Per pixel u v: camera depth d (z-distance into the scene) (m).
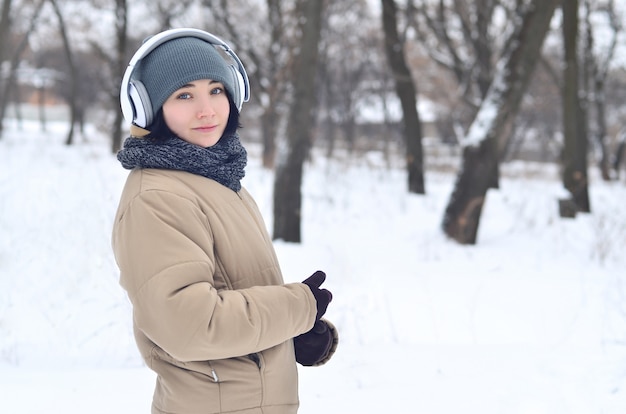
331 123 25.28
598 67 21.69
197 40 1.48
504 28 13.28
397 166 16.86
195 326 1.25
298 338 1.62
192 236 1.34
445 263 6.46
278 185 7.02
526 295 5.25
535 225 8.78
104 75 28.78
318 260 6.11
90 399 2.86
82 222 4.62
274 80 14.20
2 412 2.69
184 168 1.42
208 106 1.45
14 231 5.09
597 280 5.77
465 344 3.96
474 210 7.60
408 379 3.24
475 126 7.83
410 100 11.88
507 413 2.82
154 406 1.48
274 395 1.44
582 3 19.05
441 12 13.36
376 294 5.05
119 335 3.65
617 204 10.41
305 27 7.06
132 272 1.30
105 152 16.44
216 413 1.39
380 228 8.15
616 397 2.94
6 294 3.87
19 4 22.38
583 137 10.64
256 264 1.46
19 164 10.23
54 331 3.59
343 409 2.87
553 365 3.40
